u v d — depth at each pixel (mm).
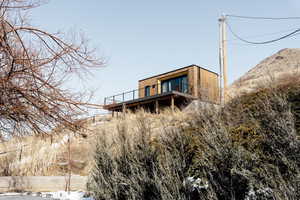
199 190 3494
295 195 2387
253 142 3615
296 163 2623
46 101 5125
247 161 3195
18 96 4922
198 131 4840
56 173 10438
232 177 3105
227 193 3117
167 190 3604
